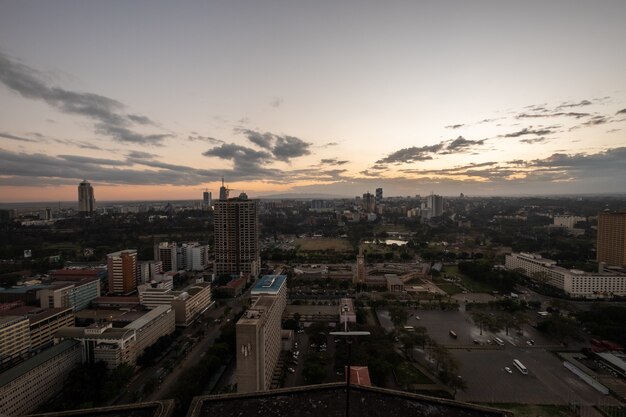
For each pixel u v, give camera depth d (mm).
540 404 148625
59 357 164625
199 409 49781
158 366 190375
